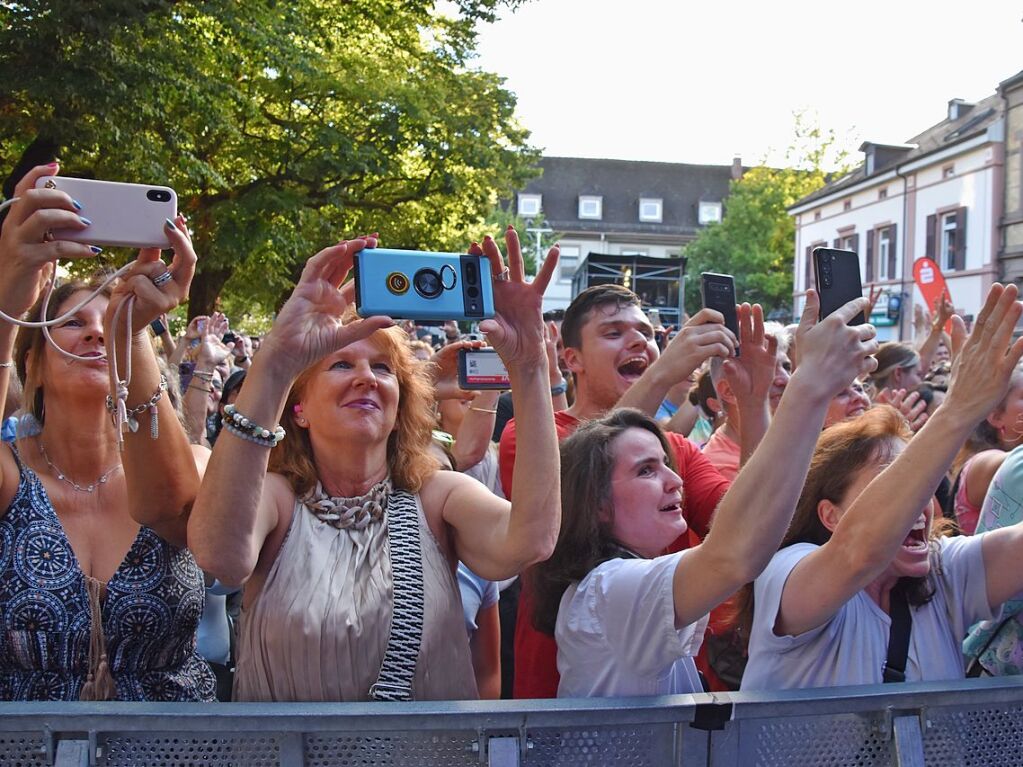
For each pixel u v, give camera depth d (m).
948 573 2.09
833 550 1.82
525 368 1.73
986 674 2.33
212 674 2.19
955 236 29.73
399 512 1.96
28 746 1.46
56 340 1.96
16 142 12.98
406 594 1.86
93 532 2.00
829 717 1.61
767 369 2.57
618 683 1.85
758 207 43.91
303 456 1.96
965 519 3.21
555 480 1.76
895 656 1.99
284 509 1.91
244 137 16.22
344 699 1.80
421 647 1.84
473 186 19.12
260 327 29.62
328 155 16.17
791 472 1.64
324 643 1.79
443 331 9.20
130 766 1.47
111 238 1.57
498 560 1.84
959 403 1.69
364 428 1.91
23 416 2.05
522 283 1.69
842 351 1.65
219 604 2.71
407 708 1.49
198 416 4.08
